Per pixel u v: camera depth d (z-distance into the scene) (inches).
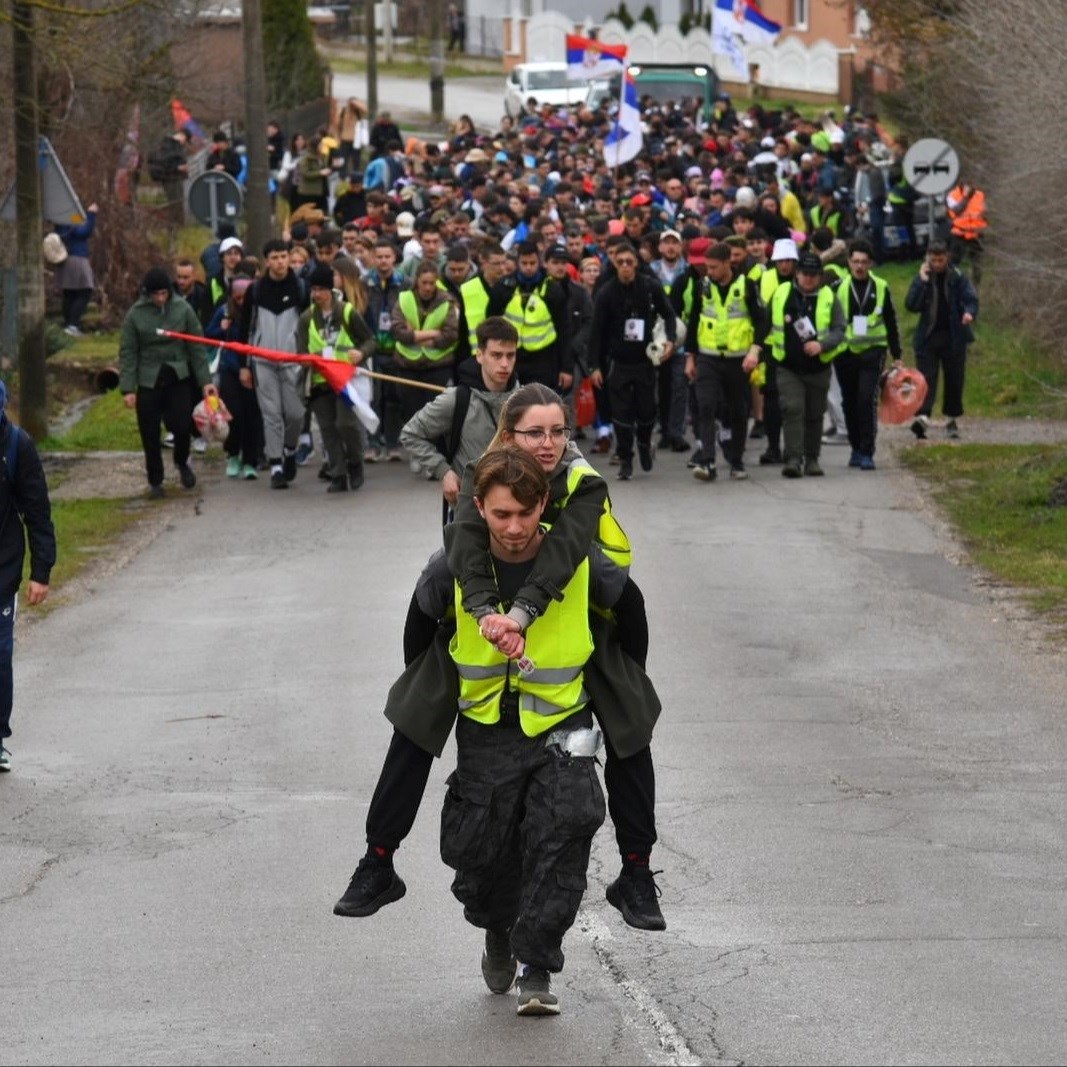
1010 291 2336.4
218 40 4050.2
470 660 543.8
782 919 675.4
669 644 1163.9
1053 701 1029.2
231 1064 538.9
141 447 2042.3
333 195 3959.2
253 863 758.5
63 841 797.9
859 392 1801.2
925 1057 536.4
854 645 1162.6
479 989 604.4
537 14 7190.0
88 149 2935.5
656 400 1914.4
